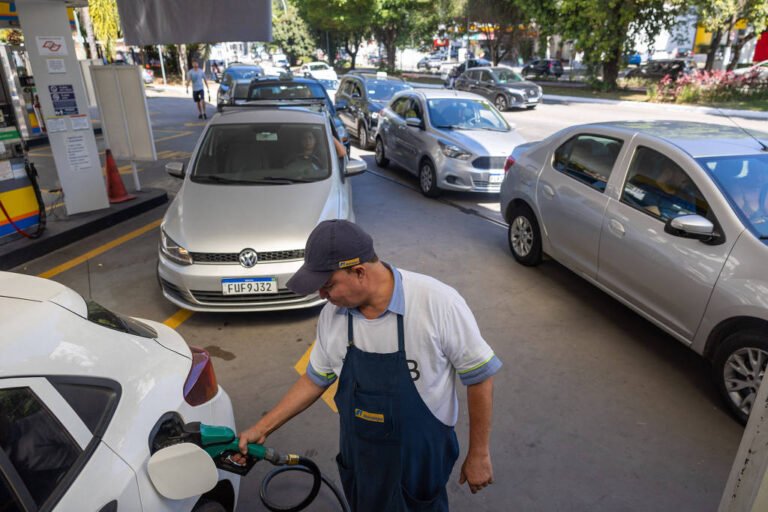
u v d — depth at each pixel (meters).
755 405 1.52
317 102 7.30
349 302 1.59
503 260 5.89
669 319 3.73
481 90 21.94
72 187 6.70
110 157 7.38
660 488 2.79
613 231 4.20
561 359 3.96
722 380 3.31
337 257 1.51
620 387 3.64
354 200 8.27
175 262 4.20
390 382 1.63
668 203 3.81
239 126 5.67
